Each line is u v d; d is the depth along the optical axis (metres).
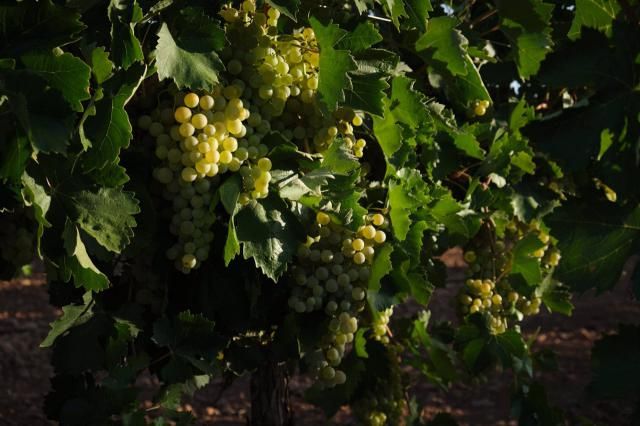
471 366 3.47
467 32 3.25
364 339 3.12
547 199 3.57
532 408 3.71
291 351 2.86
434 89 3.49
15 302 11.29
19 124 2.02
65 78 2.05
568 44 2.39
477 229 3.31
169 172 2.44
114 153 2.19
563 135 2.44
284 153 2.52
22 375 8.48
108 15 2.21
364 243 2.74
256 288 2.66
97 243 2.34
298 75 2.56
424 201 2.80
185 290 2.73
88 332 2.57
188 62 2.23
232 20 2.49
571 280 2.43
